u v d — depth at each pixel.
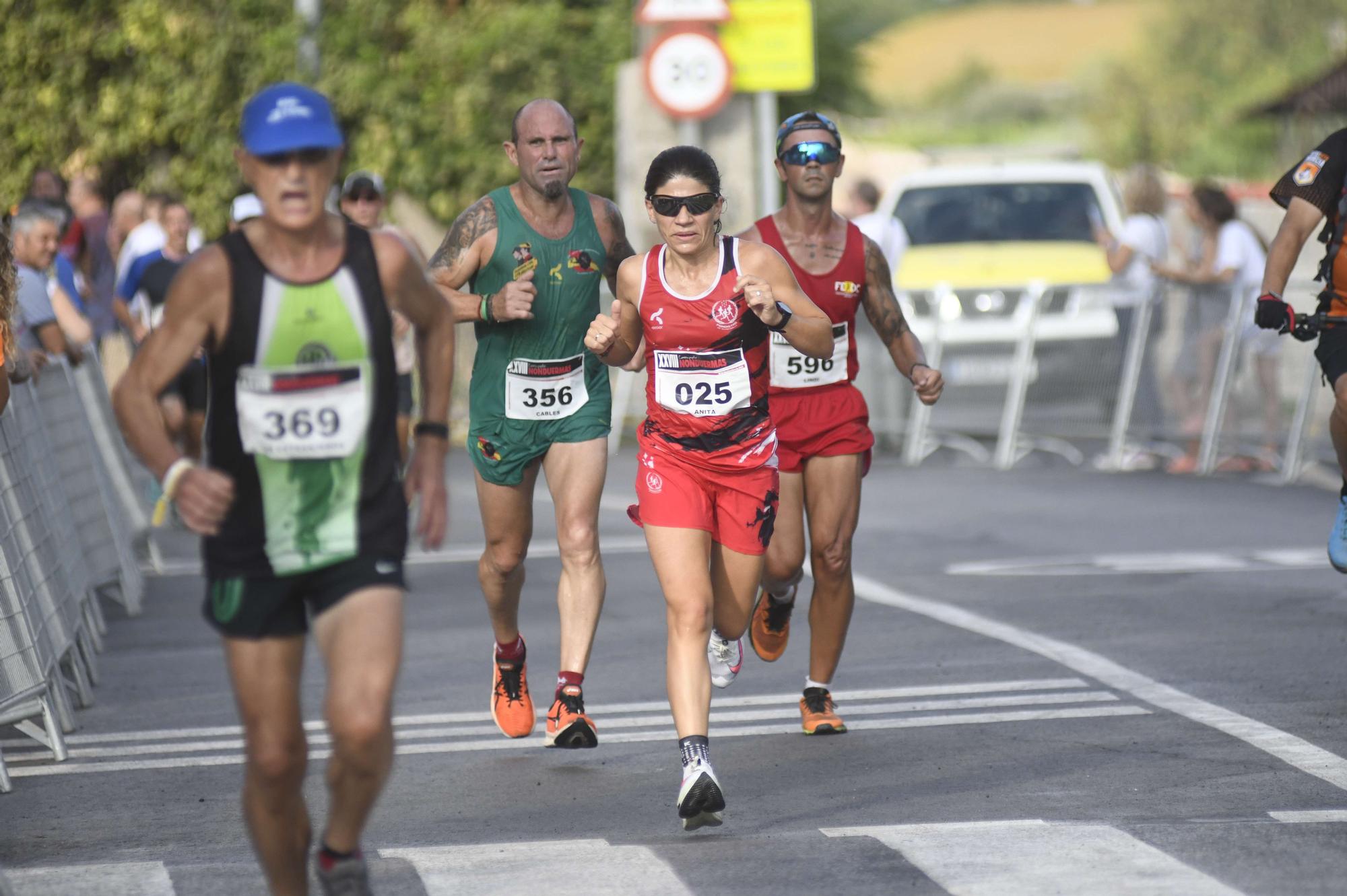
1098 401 59.59
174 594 40.28
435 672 30.48
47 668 25.95
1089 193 64.94
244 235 15.33
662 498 21.45
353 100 77.12
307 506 15.48
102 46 77.38
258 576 15.45
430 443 16.09
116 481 42.25
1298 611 33.56
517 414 25.06
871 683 28.42
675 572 21.12
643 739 25.28
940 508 49.91
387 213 79.12
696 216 20.98
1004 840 19.09
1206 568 39.19
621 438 67.38
